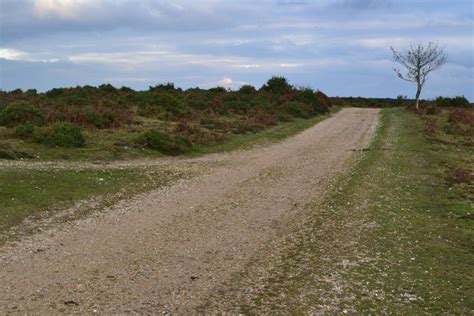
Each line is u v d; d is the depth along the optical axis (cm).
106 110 3325
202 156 2628
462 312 823
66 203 1477
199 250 1138
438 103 6762
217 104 4666
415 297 880
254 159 2580
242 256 1108
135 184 1809
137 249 1125
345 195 1730
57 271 964
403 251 1141
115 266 1009
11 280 907
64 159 2173
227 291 901
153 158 2438
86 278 935
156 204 1561
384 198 1680
